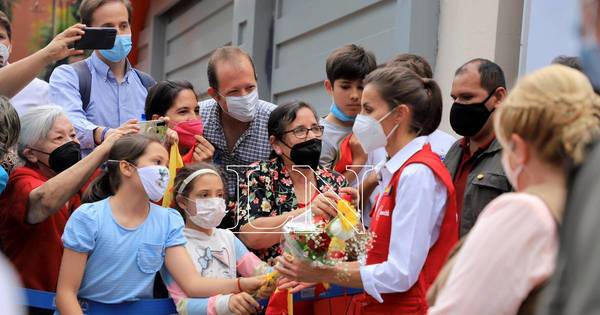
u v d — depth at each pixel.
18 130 3.34
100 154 3.29
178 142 3.81
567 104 1.74
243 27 8.20
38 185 3.36
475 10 4.93
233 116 3.98
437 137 4.32
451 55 5.17
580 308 1.21
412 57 4.13
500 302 1.71
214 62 3.95
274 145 3.67
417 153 2.93
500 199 1.78
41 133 3.47
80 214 3.14
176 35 10.84
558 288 1.32
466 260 1.78
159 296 3.40
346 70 4.14
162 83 3.99
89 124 4.09
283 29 7.63
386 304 2.92
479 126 3.47
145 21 11.92
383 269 2.81
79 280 3.08
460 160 3.67
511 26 4.77
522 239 1.70
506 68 4.76
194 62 10.12
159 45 11.33
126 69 4.52
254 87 3.94
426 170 2.85
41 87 4.49
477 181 3.37
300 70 7.21
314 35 7.04
